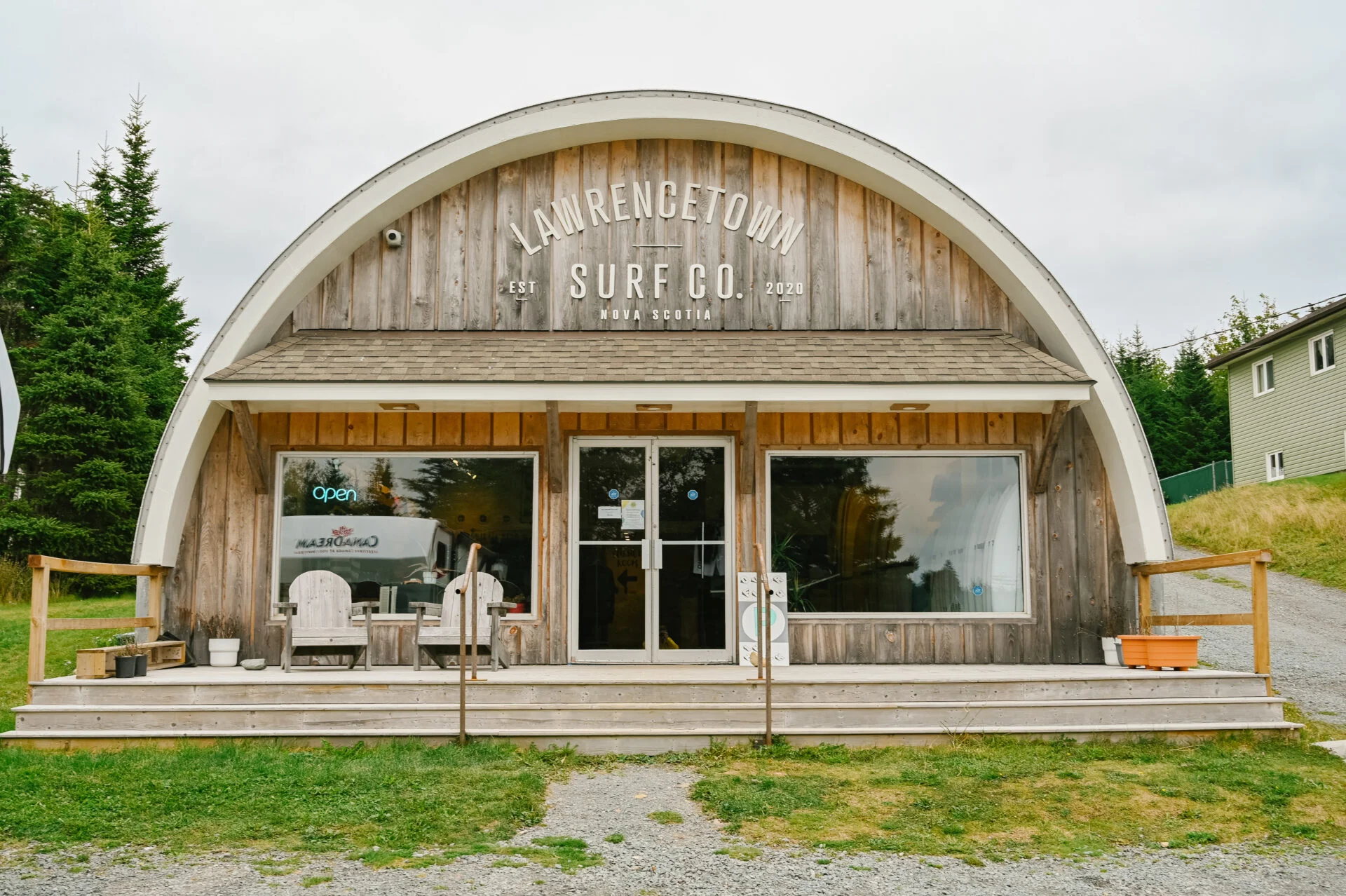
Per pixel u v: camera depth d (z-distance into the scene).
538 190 9.73
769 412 9.36
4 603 17.16
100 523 20.98
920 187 9.40
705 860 5.04
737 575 9.13
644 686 7.47
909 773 6.59
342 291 9.60
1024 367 8.84
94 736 7.29
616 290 9.66
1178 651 8.24
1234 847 5.35
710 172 9.80
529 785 6.27
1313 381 25.14
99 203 31.25
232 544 9.20
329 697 7.48
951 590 9.38
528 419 9.42
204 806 5.80
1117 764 6.86
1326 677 10.36
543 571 9.25
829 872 4.89
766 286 9.70
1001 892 4.66
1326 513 20.14
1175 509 24.66
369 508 9.34
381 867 4.87
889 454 9.48
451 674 8.16
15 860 4.93
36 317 24.41
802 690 7.52
